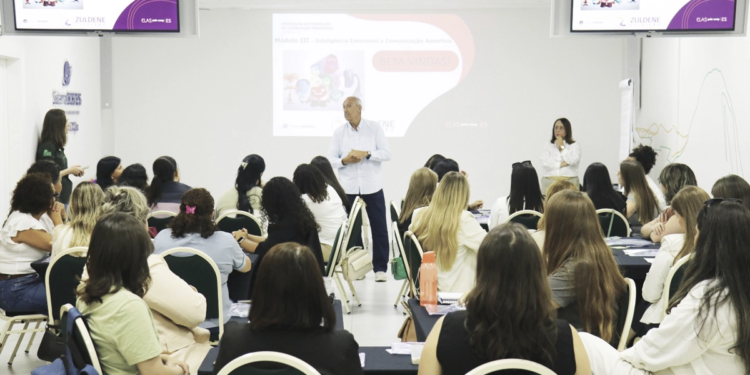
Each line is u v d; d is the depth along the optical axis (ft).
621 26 18.03
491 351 6.10
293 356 6.26
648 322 10.73
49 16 18.12
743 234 6.85
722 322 6.75
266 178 30.58
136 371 7.59
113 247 7.45
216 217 18.06
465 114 30.40
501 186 30.66
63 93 24.12
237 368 6.11
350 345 6.56
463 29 30.12
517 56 30.19
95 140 27.73
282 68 30.19
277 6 29.76
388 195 30.68
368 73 30.17
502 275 6.15
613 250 13.82
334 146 22.68
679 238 10.74
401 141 30.45
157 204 17.16
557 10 18.24
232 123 30.45
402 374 7.61
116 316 7.32
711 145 20.88
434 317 9.54
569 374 6.20
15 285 12.89
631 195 17.22
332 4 29.58
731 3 17.56
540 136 30.42
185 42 30.17
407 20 30.04
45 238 13.08
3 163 20.11
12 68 20.26
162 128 30.42
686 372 7.07
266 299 6.48
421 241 12.24
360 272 17.70
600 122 30.35
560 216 8.94
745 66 18.37
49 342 9.72
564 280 8.80
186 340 9.52
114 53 30.09
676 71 24.32
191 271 10.77
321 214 17.48
